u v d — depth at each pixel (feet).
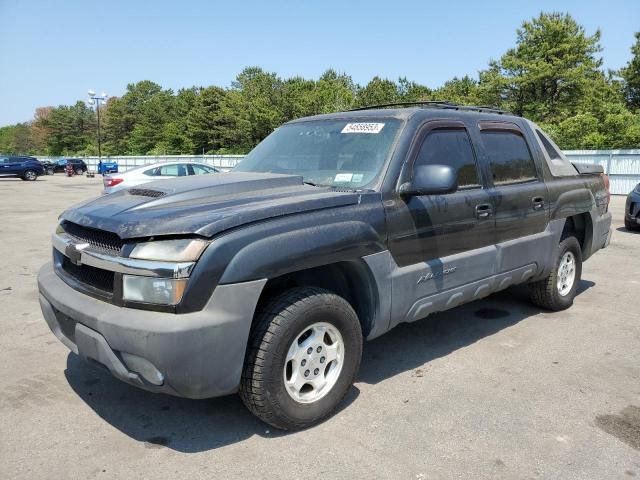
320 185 12.12
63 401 11.73
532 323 17.02
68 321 10.46
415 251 12.00
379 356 14.34
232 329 9.09
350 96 173.06
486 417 11.05
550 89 130.82
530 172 15.99
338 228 10.44
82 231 10.50
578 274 18.58
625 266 25.77
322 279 11.56
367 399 11.83
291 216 10.01
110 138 299.38
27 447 9.93
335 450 9.83
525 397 11.95
